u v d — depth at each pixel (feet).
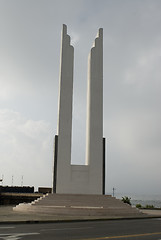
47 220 61.21
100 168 103.76
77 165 103.30
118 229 50.16
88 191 101.71
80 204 89.81
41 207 82.43
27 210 83.92
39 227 50.80
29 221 58.85
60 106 105.60
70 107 106.11
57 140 103.30
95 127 106.52
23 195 139.85
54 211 80.12
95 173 103.19
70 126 104.73
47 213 79.20
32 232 43.65
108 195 97.30
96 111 107.65
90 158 104.01
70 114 105.50
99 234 42.86
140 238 39.81
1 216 68.33
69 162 102.32
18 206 91.15
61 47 110.83
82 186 101.81
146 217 79.66
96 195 96.12
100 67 111.55
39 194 140.77
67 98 106.63
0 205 129.80
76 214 78.13
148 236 42.04
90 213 78.69
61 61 109.19
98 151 104.88
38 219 62.39
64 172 101.40
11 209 95.71
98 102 108.47
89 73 112.57
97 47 113.19
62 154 102.37
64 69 108.68
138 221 68.54
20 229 47.34
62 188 100.32
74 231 45.83
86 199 93.76
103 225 57.00
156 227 54.75
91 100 108.27
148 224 60.59
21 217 66.39
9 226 52.08
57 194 94.48
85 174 103.14
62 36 111.34
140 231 48.03
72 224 58.08
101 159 104.63
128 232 46.24
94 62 111.45
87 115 111.75
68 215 77.66
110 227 53.21
